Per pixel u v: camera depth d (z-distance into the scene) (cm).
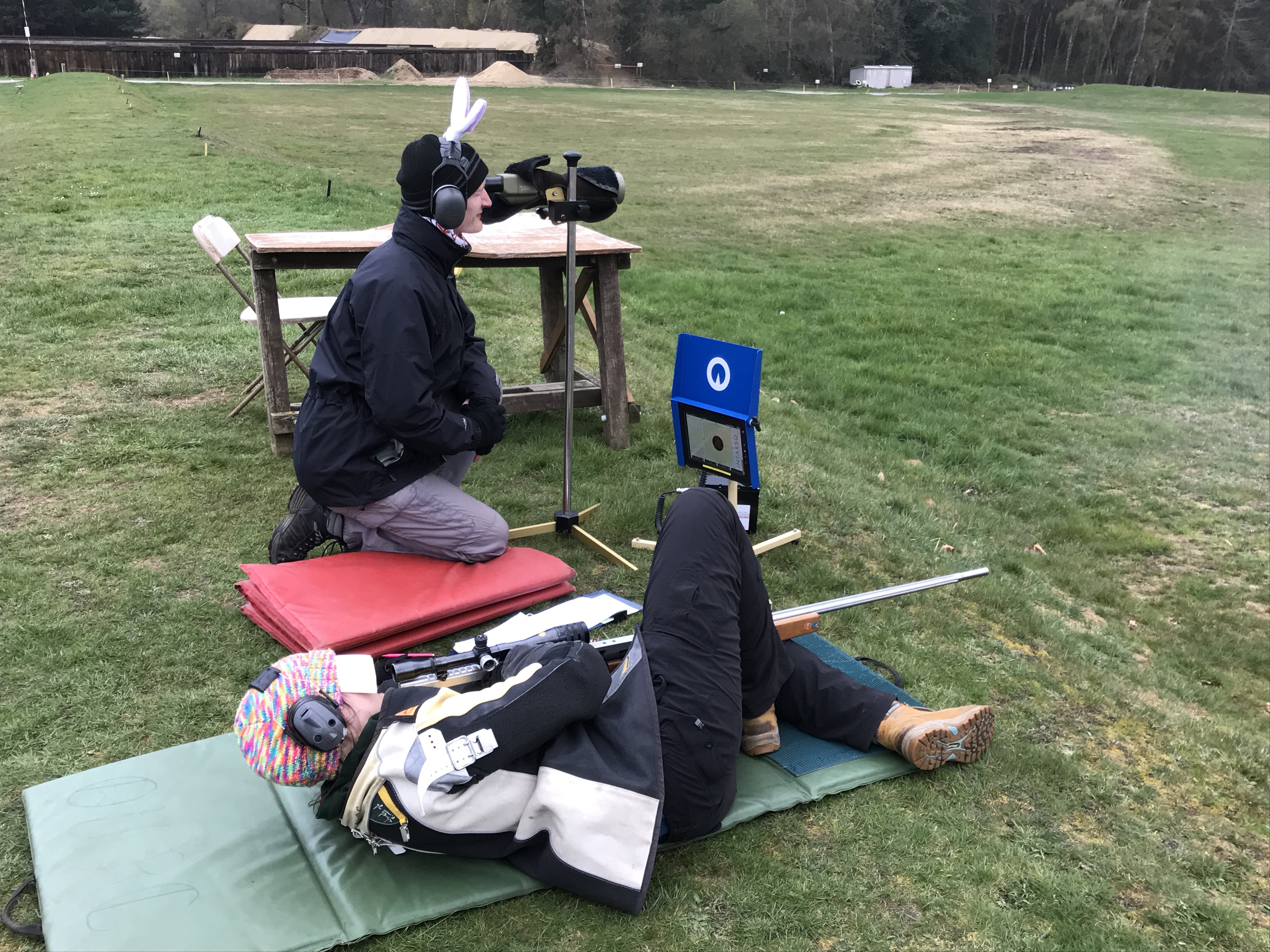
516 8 7288
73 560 378
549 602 360
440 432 328
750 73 7294
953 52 8188
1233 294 1408
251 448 498
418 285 320
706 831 238
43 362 617
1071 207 2094
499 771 215
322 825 243
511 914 222
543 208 394
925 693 340
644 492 473
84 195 1188
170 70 5384
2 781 258
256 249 448
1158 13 8719
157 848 232
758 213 1877
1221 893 266
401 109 3625
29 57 4984
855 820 264
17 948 209
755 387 368
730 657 239
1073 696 365
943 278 1429
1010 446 802
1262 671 483
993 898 244
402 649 320
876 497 558
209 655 320
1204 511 696
